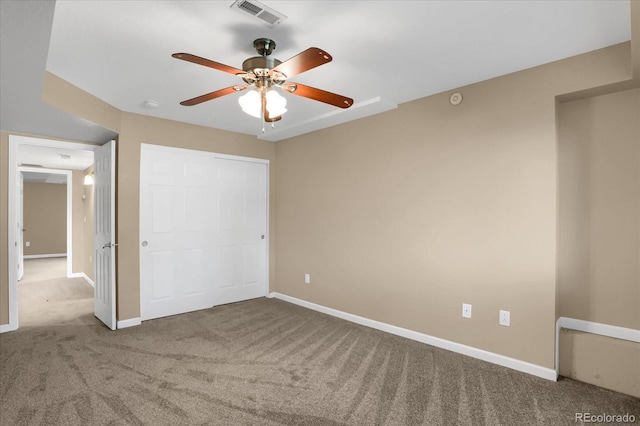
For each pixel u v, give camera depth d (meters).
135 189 3.77
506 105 2.76
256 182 4.86
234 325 3.74
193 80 2.85
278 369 2.71
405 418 2.08
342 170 4.02
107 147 3.68
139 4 1.83
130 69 2.63
